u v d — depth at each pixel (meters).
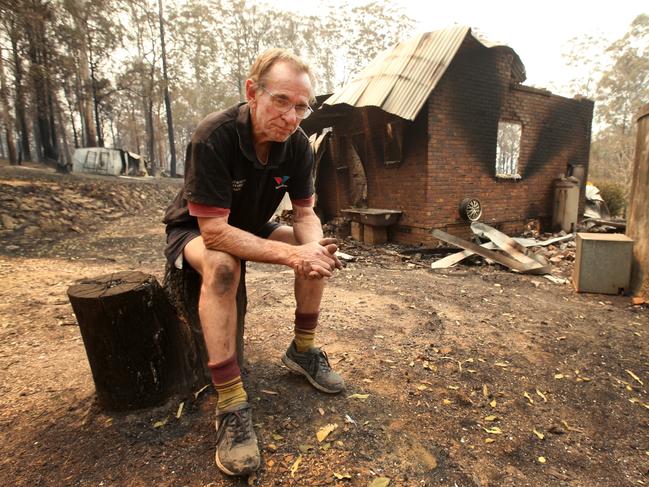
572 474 1.58
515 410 2.00
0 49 16.84
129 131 46.38
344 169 9.25
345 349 2.63
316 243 1.63
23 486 1.45
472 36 6.88
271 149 1.71
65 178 14.59
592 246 4.26
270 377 2.21
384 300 3.89
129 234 9.36
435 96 6.94
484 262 5.94
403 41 7.59
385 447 1.68
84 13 18.34
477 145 7.60
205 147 1.53
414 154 7.30
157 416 1.85
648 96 32.53
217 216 1.59
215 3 32.94
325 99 8.06
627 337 3.00
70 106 28.70
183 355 1.99
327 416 1.87
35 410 1.91
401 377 2.26
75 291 1.73
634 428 1.89
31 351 2.65
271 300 3.79
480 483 1.51
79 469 1.53
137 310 1.76
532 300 4.04
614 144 33.69
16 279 4.85
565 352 2.69
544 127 8.66
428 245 7.20
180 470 1.53
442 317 3.38
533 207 8.73
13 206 9.16
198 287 2.03
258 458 1.51
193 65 33.28
